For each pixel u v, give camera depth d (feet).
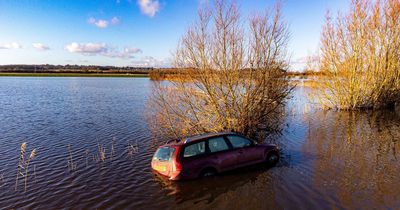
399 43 92.79
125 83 297.53
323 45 98.43
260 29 54.34
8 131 69.21
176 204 31.01
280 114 84.02
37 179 39.37
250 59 54.19
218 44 52.90
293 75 63.21
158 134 64.80
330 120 78.79
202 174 36.58
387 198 30.01
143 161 46.06
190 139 37.35
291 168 40.01
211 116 56.13
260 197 31.71
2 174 41.42
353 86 94.07
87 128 72.38
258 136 60.03
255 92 55.31
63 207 31.37
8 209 31.19
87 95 161.89
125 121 81.30
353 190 32.32
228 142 39.09
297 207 29.14
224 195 32.48
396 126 67.97
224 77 53.42
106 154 50.42
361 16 91.04
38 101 131.34
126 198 32.96
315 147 51.16
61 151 52.70
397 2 90.17
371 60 93.61
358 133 61.72
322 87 100.78
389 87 95.25
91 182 37.99
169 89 59.06
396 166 39.68
